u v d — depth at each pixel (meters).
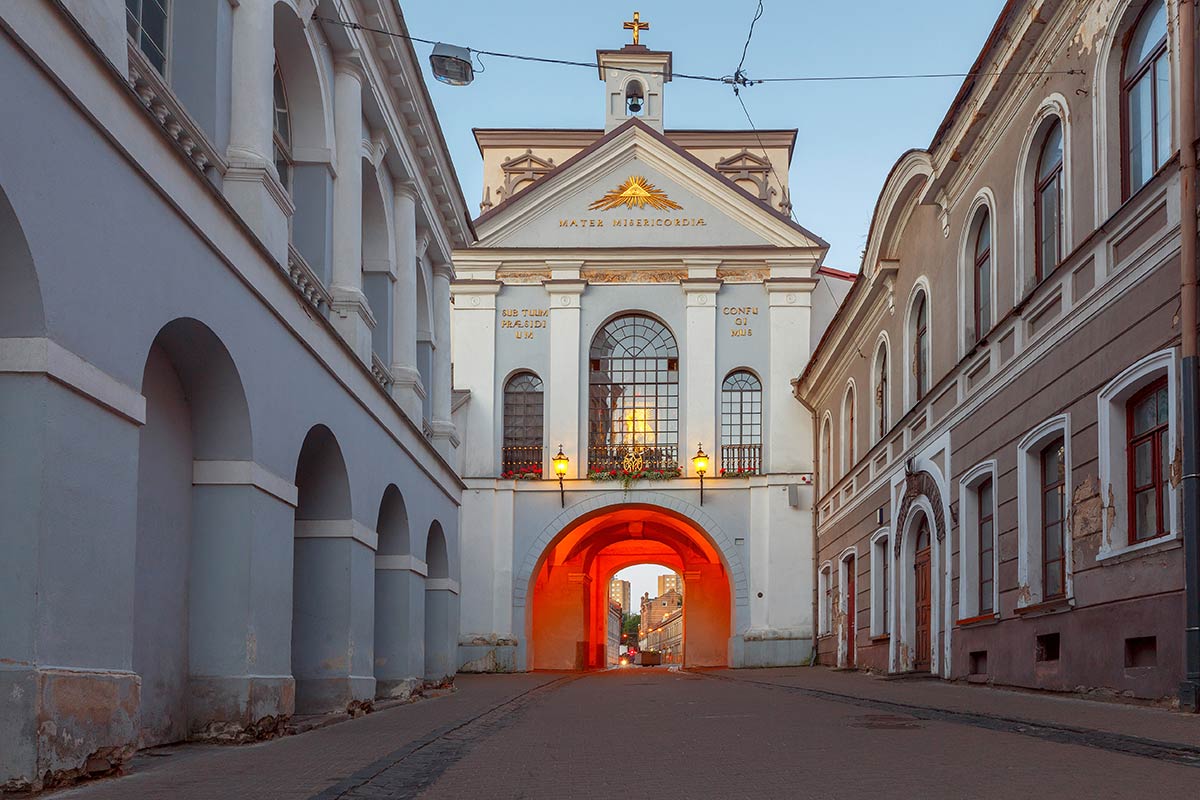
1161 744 7.66
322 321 12.23
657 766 7.41
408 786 6.68
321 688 13.26
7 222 6.29
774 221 33.59
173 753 8.79
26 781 6.27
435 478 20.17
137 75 8.62
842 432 28.00
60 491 6.68
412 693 17.42
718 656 36.03
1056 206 14.48
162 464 9.44
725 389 33.41
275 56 13.11
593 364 33.69
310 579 13.51
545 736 9.95
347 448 13.59
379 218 17.05
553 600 36.22
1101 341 12.28
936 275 19.36
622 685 21.47
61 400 6.72
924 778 6.41
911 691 15.68
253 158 10.50
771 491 32.34
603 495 32.62
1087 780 6.13
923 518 20.36
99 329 7.20
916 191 20.14
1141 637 11.27
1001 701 12.73
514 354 33.41
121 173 7.53
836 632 28.36
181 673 9.67
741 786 6.35
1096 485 12.32
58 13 6.60
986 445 16.27
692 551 36.69
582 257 33.50
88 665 6.96
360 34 14.41
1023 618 14.61
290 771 7.50
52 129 6.65
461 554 32.28
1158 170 11.15
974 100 16.33
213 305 9.16
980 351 16.45
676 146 33.97
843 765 7.15
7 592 6.41
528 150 39.47
